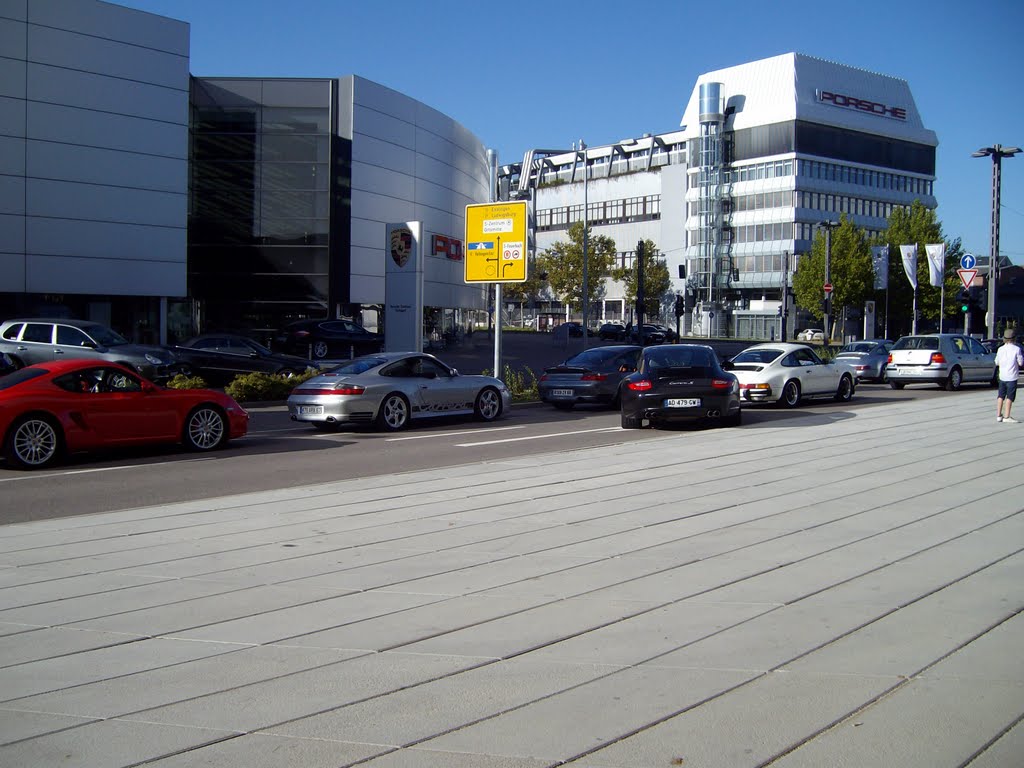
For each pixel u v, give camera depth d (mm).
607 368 21641
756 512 8883
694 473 11383
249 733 4035
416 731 4035
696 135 96375
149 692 4520
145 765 3732
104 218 33062
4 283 31156
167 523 8680
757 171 92312
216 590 6355
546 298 110938
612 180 107938
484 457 13422
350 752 3834
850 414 19203
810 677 4605
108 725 4125
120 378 13352
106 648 5172
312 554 7398
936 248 46375
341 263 40531
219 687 4574
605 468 11938
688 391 16203
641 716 4164
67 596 6215
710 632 5332
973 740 3881
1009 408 17078
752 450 13500
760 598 6004
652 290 93812
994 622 5445
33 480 11469
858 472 11281
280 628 5516
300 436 16672
